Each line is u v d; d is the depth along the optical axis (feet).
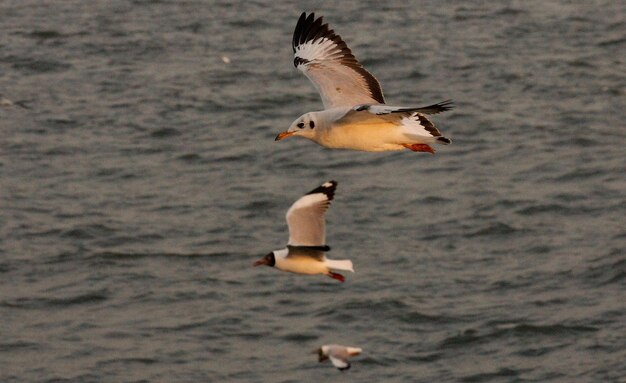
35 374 60.49
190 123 97.55
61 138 94.38
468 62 112.68
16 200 81.97
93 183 85.35
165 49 118.21
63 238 75.72
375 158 88.48
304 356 61.46
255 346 62.54
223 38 121.60
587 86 104.99
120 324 65.16
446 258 71.87
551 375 59.41
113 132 95.76
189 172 87.35
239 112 100.01
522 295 67.10
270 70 111.04
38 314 66.39
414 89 105.91
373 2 134.21
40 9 132.98
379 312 65.31
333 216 77.82
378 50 116.67
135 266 71.77
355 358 61.00
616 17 126.21
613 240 73.26
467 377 59.41
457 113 98.73
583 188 82.33
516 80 107.04
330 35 52.44
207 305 66.80
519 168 86.38
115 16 129.80
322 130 47.96
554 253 72.18
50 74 111.04
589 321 64.03
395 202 80.07
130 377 60.18
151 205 81.20
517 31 122.21
